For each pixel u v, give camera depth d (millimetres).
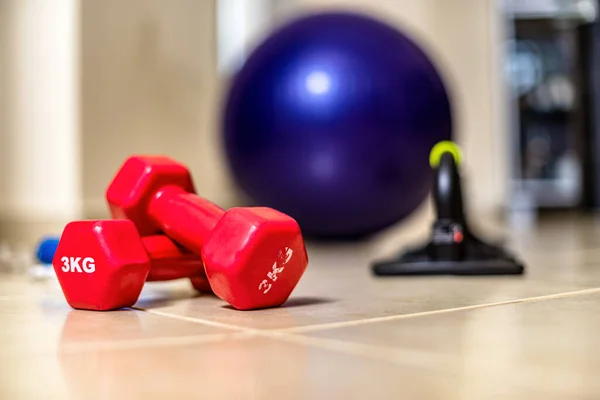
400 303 984
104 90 2512
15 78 2510
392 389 532
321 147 2059
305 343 707
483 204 3711
